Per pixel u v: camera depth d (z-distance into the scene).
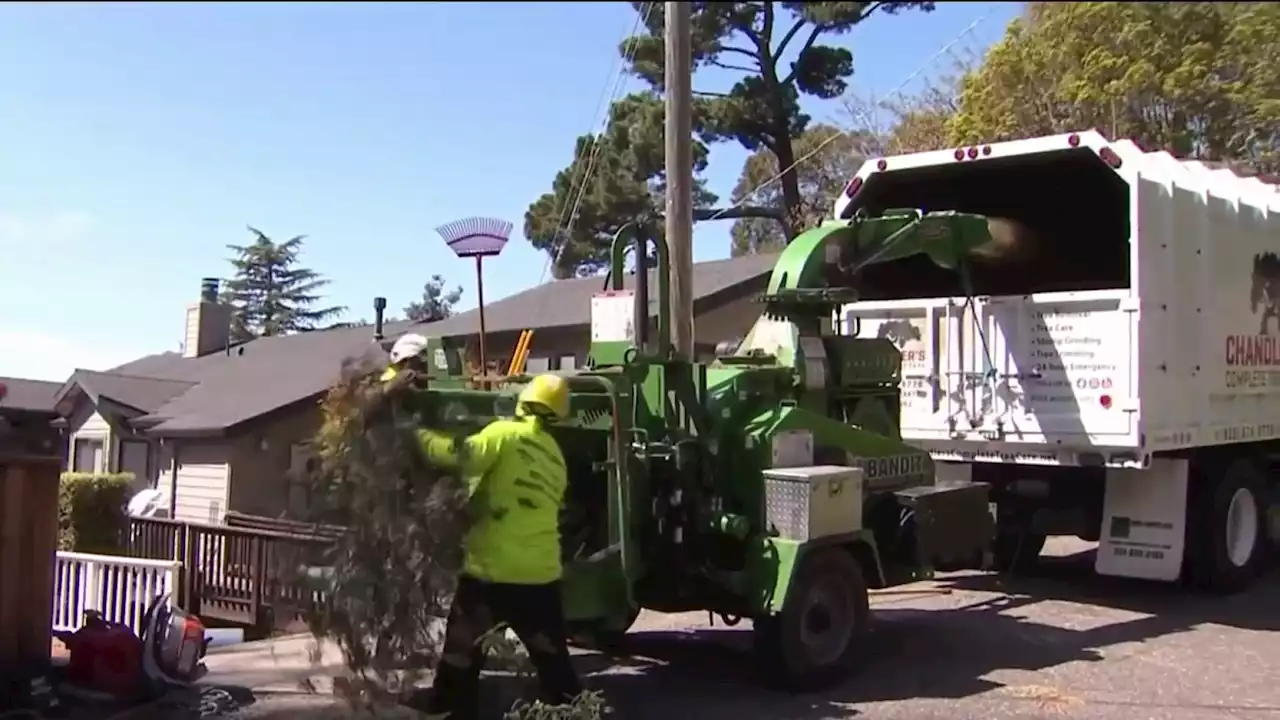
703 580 7.34
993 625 9.35
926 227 9.39
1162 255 9.66
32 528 6.87
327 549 6.15
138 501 19.12
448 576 6.06
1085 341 9.57
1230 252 10.76
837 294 8.19
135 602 10.41
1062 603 10.30
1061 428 9.68
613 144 19.94
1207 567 10.55
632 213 19.95
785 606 7.08
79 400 25.69
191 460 23.22
